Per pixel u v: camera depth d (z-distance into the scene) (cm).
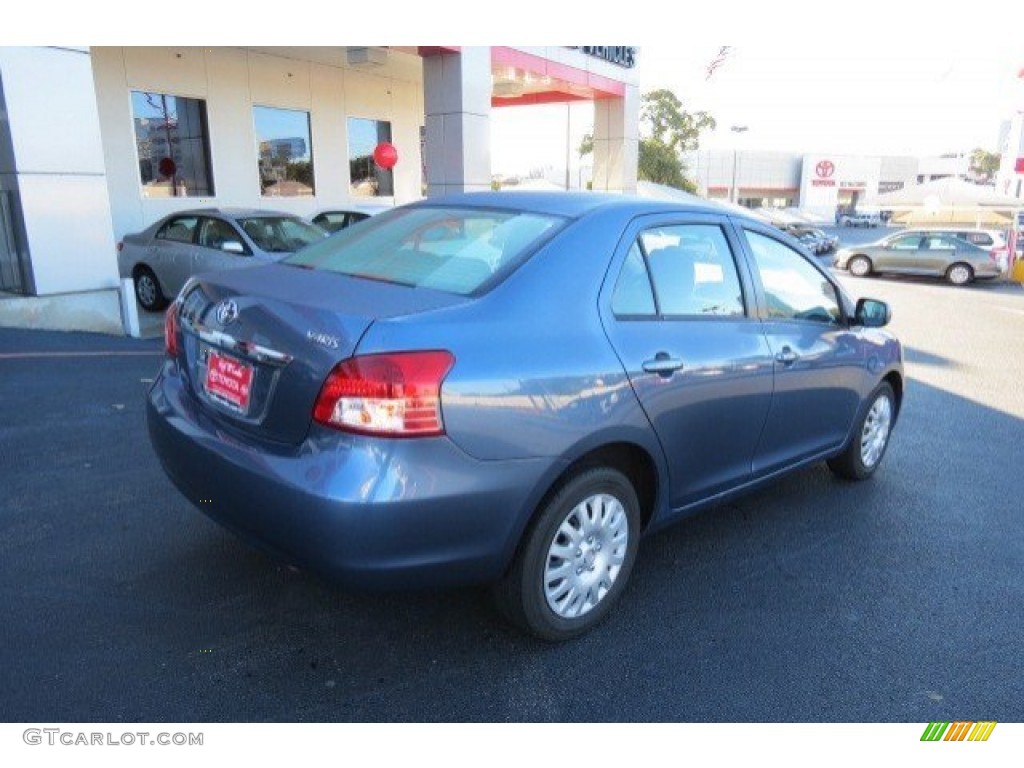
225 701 262
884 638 319
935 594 356
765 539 408
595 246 304
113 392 589
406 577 250
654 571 368
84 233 805
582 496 291
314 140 1568
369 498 236
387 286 284
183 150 1336
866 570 377
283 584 333
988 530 429
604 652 300
